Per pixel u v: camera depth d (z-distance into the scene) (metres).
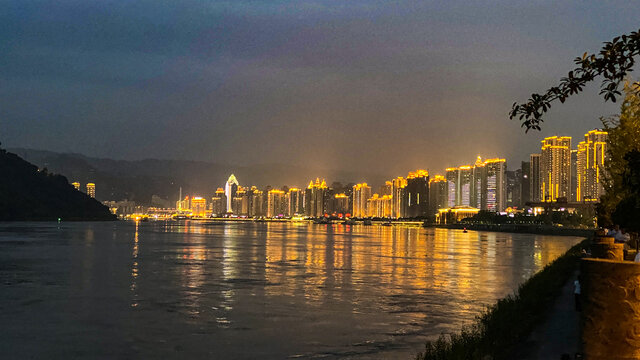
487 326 21.69
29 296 41.88
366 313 34.41
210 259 80.81
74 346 26.20
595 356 10.82
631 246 36.28
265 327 30.23
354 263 74.69
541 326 21.73
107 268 65.44
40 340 27.41
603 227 42.84
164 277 55.50
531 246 136.62
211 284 49.62
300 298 40.78
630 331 10.58
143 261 76.31
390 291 44.84
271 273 59.88
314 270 63.62
